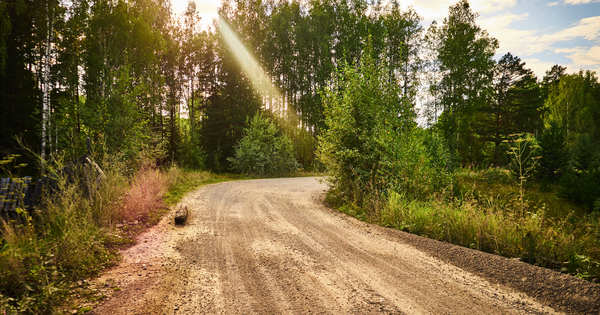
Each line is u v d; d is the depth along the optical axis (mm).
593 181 12438
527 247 5137
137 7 26516
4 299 2885
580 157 15883
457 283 4004
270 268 4461
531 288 3770
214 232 6578
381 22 30562
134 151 14172
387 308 3275
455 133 26641
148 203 8500
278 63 39812
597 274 4250
